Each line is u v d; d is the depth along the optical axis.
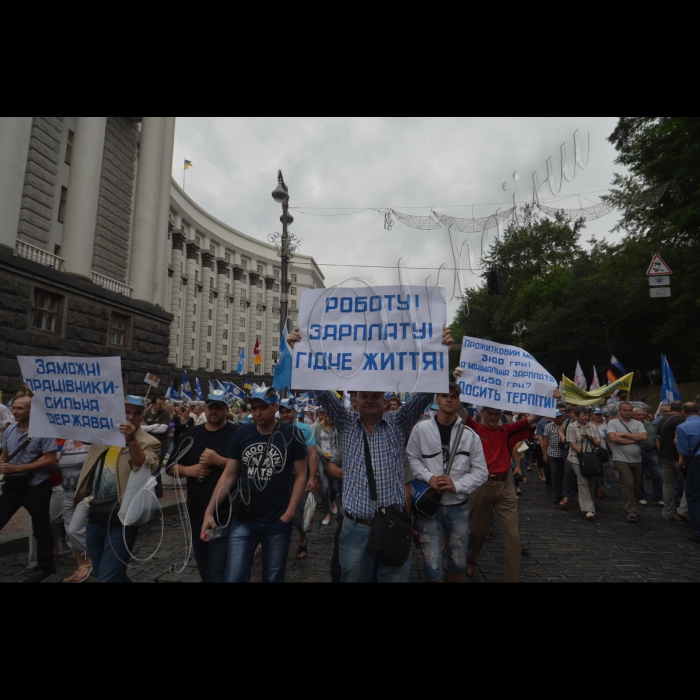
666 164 17.11
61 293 15.62
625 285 27.83
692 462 5.86
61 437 3.56
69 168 17.73
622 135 18.50
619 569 4.71
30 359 3.69
